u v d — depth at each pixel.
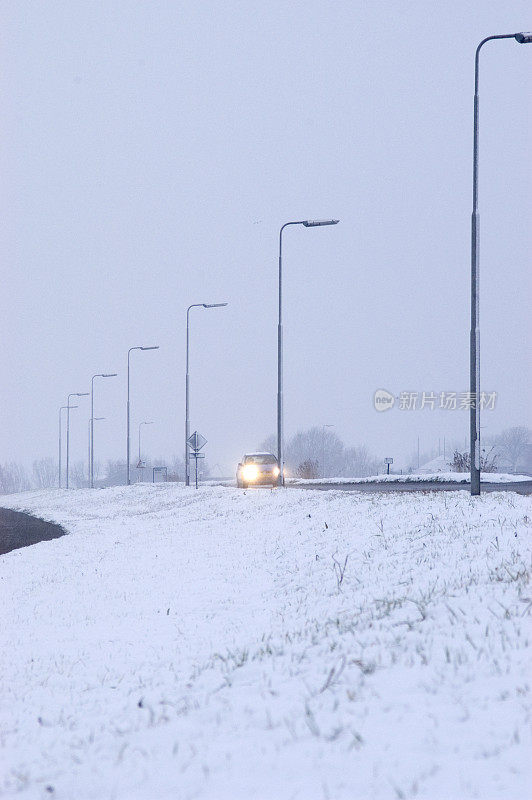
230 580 29.05
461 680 12.25
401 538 29.48
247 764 10.27
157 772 10.47
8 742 13.09
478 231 38.59
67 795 10.15
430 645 14.26
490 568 20.58
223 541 41.06
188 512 62.09
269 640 18.02
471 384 38.84
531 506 30.73
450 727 10.56
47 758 11.89
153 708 13.73
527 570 19.06
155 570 33.66
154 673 16.78
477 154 38.78
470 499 35.91
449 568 22.09
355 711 11.66
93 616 24.83
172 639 20.39
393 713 11.37
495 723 10.49
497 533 25.69
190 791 9.67
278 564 30.86
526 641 13.59
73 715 14.30
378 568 25.09
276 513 48.12
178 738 11.76
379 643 15.16
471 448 38.78
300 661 15.13
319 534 35.53
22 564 40.88
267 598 24.73
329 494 54.44
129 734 12.43
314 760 10.10
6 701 16.09
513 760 9.39
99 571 35.09
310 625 19.03
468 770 9.29
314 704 12.24
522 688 11.53
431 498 39.16
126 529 57.06
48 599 29.16
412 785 9.04
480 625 14.97
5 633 23.64
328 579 25.36
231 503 60.16
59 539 54.09
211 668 16.14
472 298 38.72
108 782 10.37
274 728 11.52
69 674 17.78
